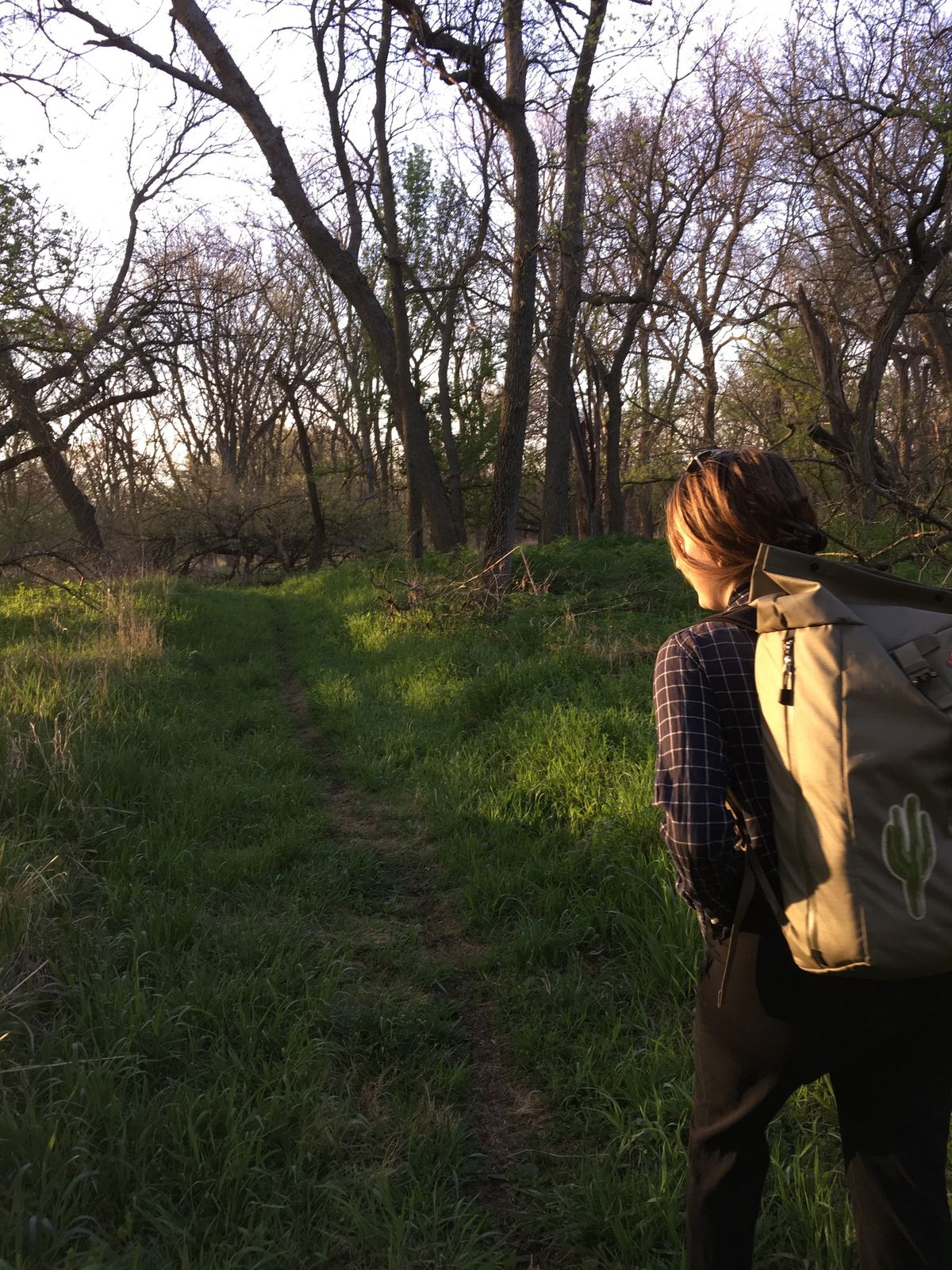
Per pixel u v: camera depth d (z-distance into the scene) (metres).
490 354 19.28
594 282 18.59
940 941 1.24
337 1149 2.39
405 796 5.42
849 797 1.26
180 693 7.35
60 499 20.78
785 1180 2.18
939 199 9.89
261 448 42.03
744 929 1.46
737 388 17.84
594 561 11.96
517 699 6.69
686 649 1.49
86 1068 2.49
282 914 3.79
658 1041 2.74
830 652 1.32
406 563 14.79
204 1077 2.62
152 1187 2.15
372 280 20.86
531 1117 2.62
